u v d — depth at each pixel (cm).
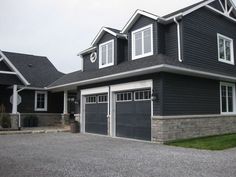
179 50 1307
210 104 1403
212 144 1075
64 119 2131
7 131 1666
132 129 1354
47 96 2242
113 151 954
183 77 1270
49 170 657
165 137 1155
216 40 1539
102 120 1580
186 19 1346
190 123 1265
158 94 1184
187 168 678
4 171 646
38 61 2548
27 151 955
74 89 2098
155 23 1365
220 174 618
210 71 1304
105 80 1502
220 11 1600
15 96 1788
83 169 669
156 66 1104
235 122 1562
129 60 1509
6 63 1738
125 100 1416
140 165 714
